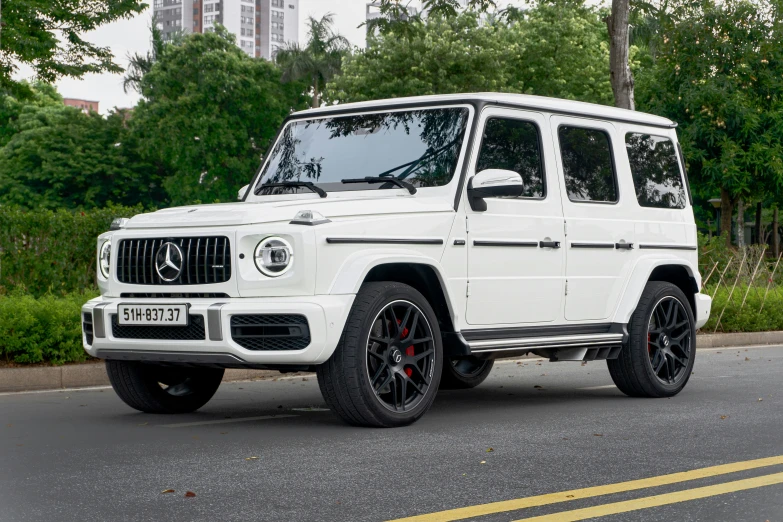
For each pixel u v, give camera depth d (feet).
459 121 23.47
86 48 80.43
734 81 84.12
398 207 21.74
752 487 15.70
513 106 24.39
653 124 28.84
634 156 27.84
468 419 23.12
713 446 19.43
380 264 21.01
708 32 83.56
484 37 146.41
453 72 146.20
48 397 28.17
